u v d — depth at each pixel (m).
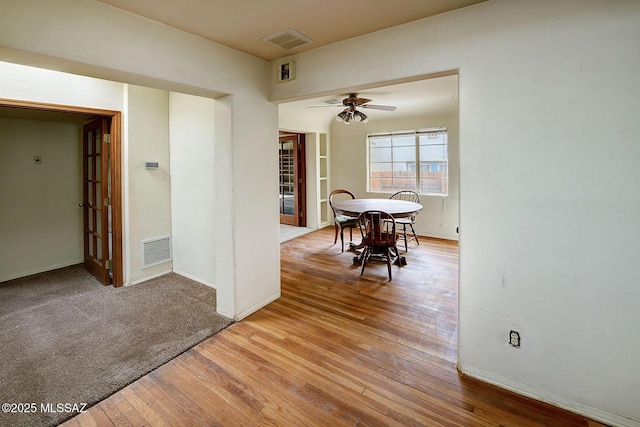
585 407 1.70
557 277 1.72
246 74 2.64
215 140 2.70
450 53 1.93
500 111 1.80
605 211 1.59
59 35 1.64
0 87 2.60
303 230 6.46
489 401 1.81
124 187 3.47
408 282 3.60
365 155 6.37
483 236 1.90
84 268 4.15
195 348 2.34
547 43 1.66
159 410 1.75
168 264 3.95
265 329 2.60
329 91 2.48
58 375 2.03
